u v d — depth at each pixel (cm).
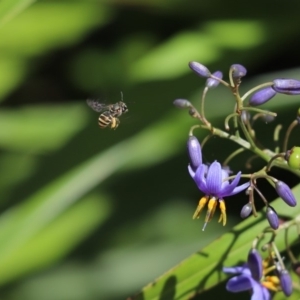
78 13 71
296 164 52
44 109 70
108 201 65
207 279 55
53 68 74
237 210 65
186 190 64
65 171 61
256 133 62
